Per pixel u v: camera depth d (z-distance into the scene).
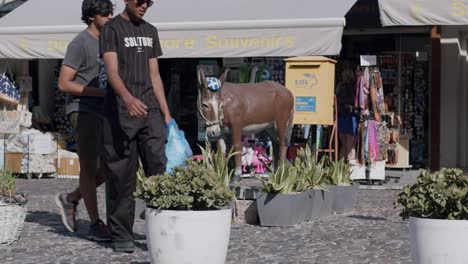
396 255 8.16
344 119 15.47
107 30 7.88
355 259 7.95
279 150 10.98
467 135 17.88
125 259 7.86
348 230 9.70
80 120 8.70
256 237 9.16
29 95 17.91
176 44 14.70
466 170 17.38
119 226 8.14
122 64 7.89
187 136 18.38
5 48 15.52
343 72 15.84
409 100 17.86
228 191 6.85
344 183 11.51
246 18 14.45
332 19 13.94
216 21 14.51
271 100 10.66
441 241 6.10
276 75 16.94
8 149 16.14
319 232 9.52
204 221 6.63
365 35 18.12
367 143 14.85
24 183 15.34
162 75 18.41
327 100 13.08
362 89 14.82
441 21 13.48
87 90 8.57
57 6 16.47
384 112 16.09
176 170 7.00
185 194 6.73
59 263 7.68
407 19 13.58
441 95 17.64
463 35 17.80
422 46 17.91
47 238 9.02
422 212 6.23
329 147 14.98
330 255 8.15
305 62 13.12
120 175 8.02
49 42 15.31
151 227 6.78
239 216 10.20
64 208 9.25
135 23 8.01
